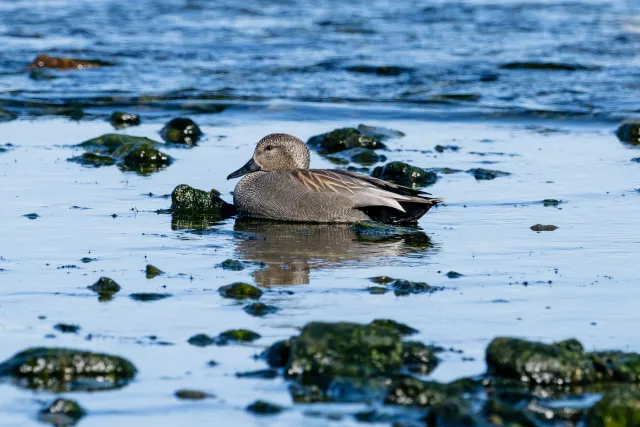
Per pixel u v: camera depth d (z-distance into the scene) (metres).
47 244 13.91
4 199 16.56
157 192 17.47
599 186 18.02
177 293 11.73
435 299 11.57
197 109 25.02
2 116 23.62
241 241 14.41
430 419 8.47
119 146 20.47
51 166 19.14
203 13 38.34
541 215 15.98
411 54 31.17
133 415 8.59
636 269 12.78
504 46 32.38
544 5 39.84
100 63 29.56
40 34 33.53
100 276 12.37
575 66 29.33
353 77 28.58
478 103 25.70
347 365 9.36
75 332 10.39
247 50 31.92
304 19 37.25
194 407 8.75
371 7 39.72
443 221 15.73
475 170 19.17
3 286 11.88
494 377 9.27
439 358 9.77
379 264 13.16
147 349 9.98
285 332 10.42
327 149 21.20
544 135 22.84
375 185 15.70
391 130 22.88
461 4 40.12
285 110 24.95
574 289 11.94
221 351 9.96
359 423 8.48
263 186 15.93
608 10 38.78
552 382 9.24
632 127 22.19
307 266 13.04
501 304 11.38
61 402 8.61
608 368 9.39
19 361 9.28
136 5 39.59
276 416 8.59
